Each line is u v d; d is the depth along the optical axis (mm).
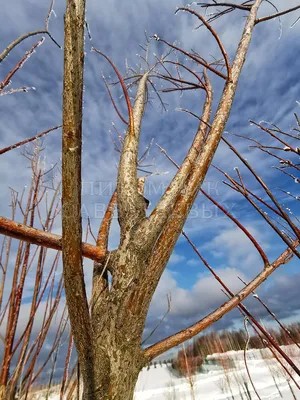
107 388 457
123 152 707
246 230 873
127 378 482
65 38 422
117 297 521
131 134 739
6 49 559
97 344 488
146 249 546
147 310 534
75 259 426
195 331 624
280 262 834
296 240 828
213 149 665
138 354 520
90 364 458
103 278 643
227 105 739
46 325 1039
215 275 889
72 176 417
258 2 1018
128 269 536
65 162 416
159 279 547
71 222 423
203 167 640
